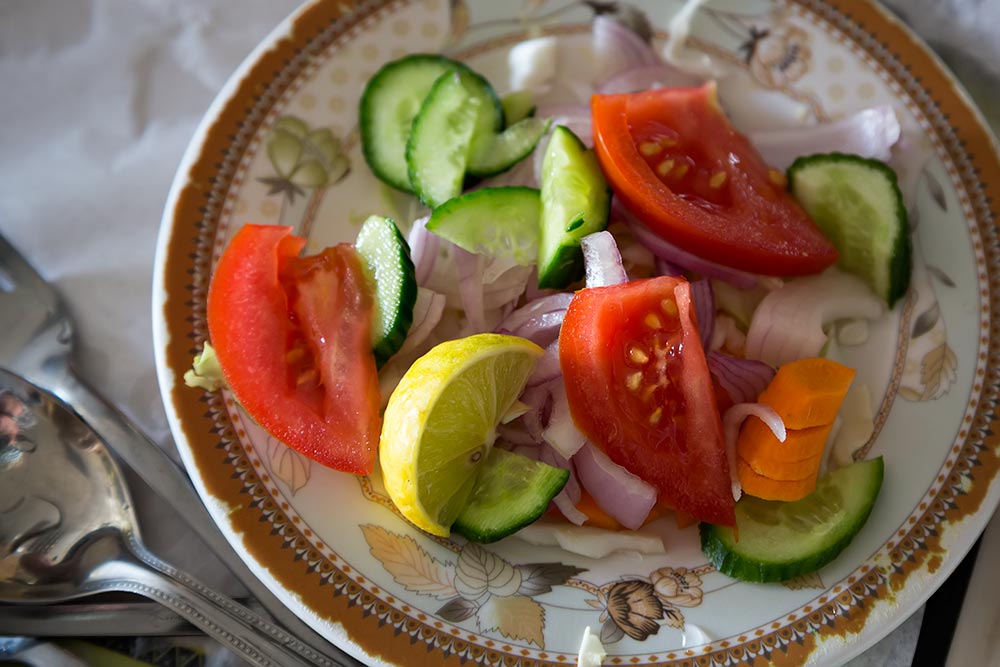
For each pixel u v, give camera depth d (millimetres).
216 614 281
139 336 324
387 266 289
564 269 292
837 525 279
